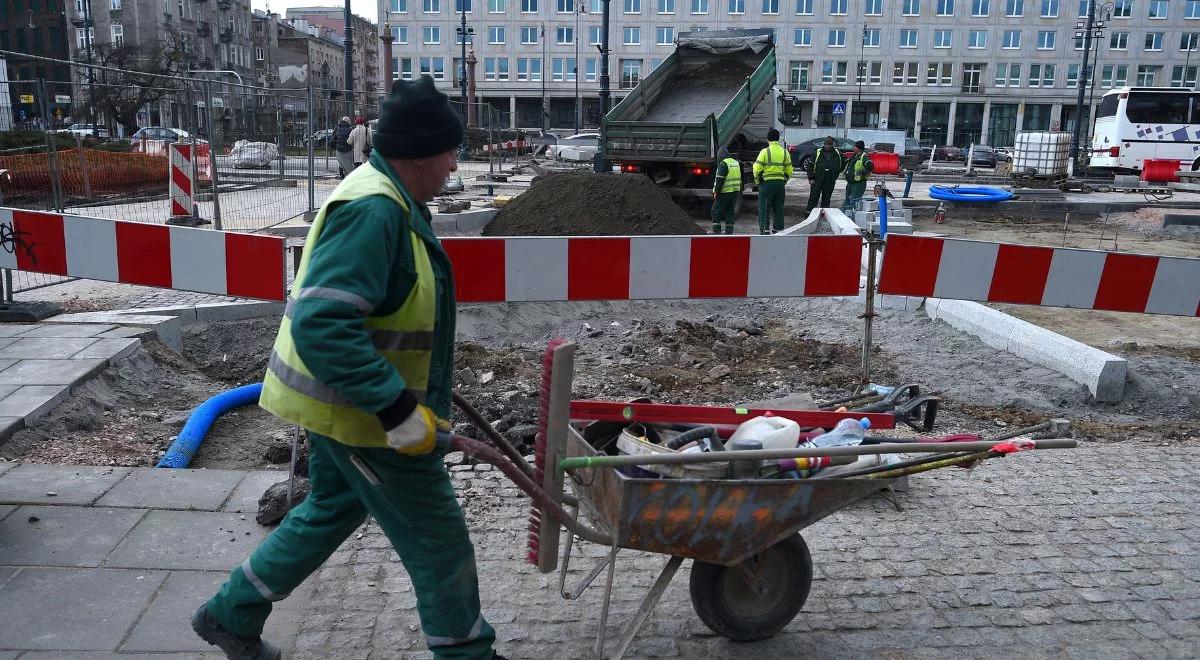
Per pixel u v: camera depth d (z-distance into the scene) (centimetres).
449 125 253
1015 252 593
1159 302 604
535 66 8394
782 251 587
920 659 335
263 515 421
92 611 346
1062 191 2947
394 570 385
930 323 865
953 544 425
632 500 286
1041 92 8131
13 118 1026
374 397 226
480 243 566
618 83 8325
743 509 297
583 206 1262
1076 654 338
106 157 1417
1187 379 707
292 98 1614
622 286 582
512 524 432
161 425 579
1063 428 571
